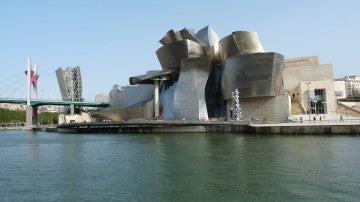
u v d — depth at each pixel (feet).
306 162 78.54
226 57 247.29
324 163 76.84
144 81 272.72
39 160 94.07
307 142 118.11
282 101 224.53
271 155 89.81
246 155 90.99
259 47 239.71
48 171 76.43
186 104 236.84
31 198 54.49
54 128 294.05
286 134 156.56
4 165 85.71
